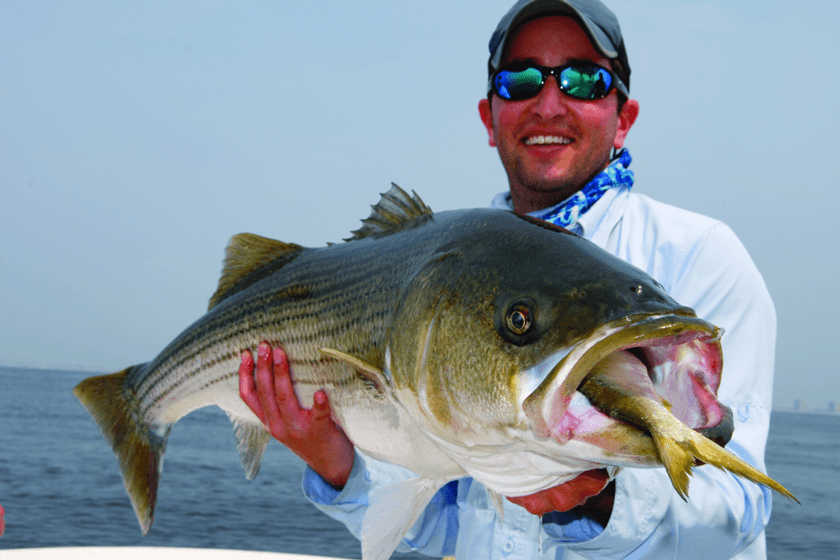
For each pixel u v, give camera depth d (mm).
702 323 1357
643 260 2541
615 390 1354
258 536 19203
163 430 3008
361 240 2254
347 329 2094
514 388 1534
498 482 1728
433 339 1727
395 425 1942
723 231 2430
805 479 51062
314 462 2371
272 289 2426
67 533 19000
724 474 2104
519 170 2797
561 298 1526
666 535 1994
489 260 1712
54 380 157250
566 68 2668
